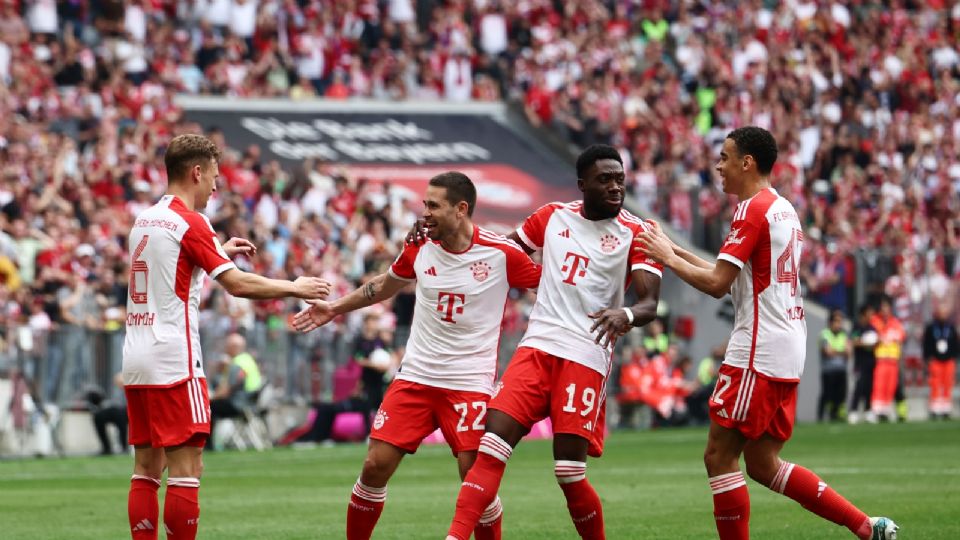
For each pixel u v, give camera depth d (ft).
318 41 368.48
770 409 97.81
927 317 340.59
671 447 237.45
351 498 103.24
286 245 291.79
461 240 101.50
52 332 240.53
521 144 365.40
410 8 391.86
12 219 255.50
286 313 272.10
